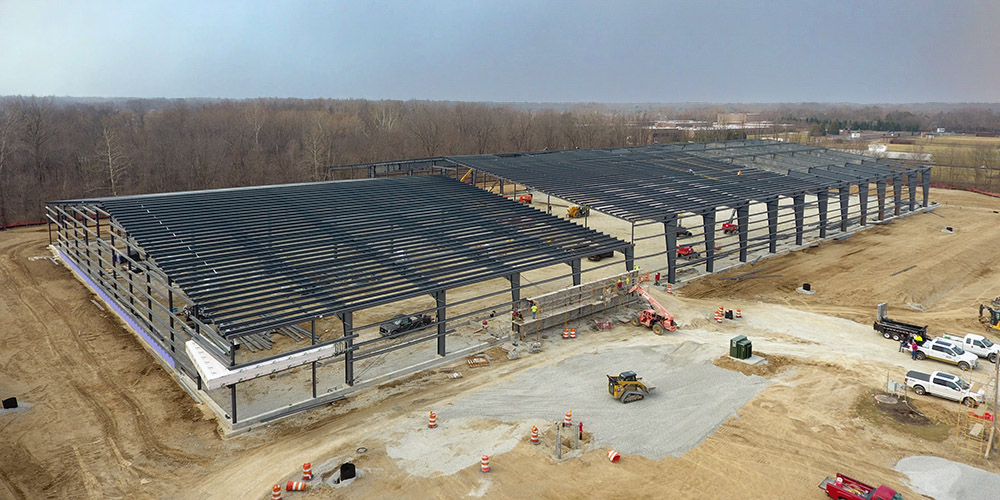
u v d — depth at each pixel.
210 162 95.56
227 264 33.44
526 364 32.81
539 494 21.38
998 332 38.34
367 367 31.92
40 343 34.84
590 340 36.44
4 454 23.70
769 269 52.06
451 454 23.88
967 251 58.28
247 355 32.97
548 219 48.00
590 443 24.75
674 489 21.77
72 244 51.16
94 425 26.03
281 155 109.75
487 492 21.44
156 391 29.33
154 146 98.19
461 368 32.25
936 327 39.25
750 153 83.62
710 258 50.22
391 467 22.97
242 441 25.00
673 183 58.47
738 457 23.80
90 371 31.39
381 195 51.16
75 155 96.88
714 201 50.84
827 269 52.00
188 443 24.78
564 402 28.36
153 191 86.38
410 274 34.53
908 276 49.59
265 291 30.95
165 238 36.09
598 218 74.50
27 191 77.25
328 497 21.11
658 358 33.59
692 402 28.34
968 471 22.73
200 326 28.30
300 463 23.27
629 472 22.77
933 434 25.64
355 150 115.88
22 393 28.88
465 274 35.62
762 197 53.16
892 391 29.42
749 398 28.69
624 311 41.31
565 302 38.94
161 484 22.02
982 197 94.00
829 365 32.59
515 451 24.09
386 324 36.50
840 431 25.77
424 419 26.73
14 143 89.88
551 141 139.12
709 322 39.75
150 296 34.84
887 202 87.06
